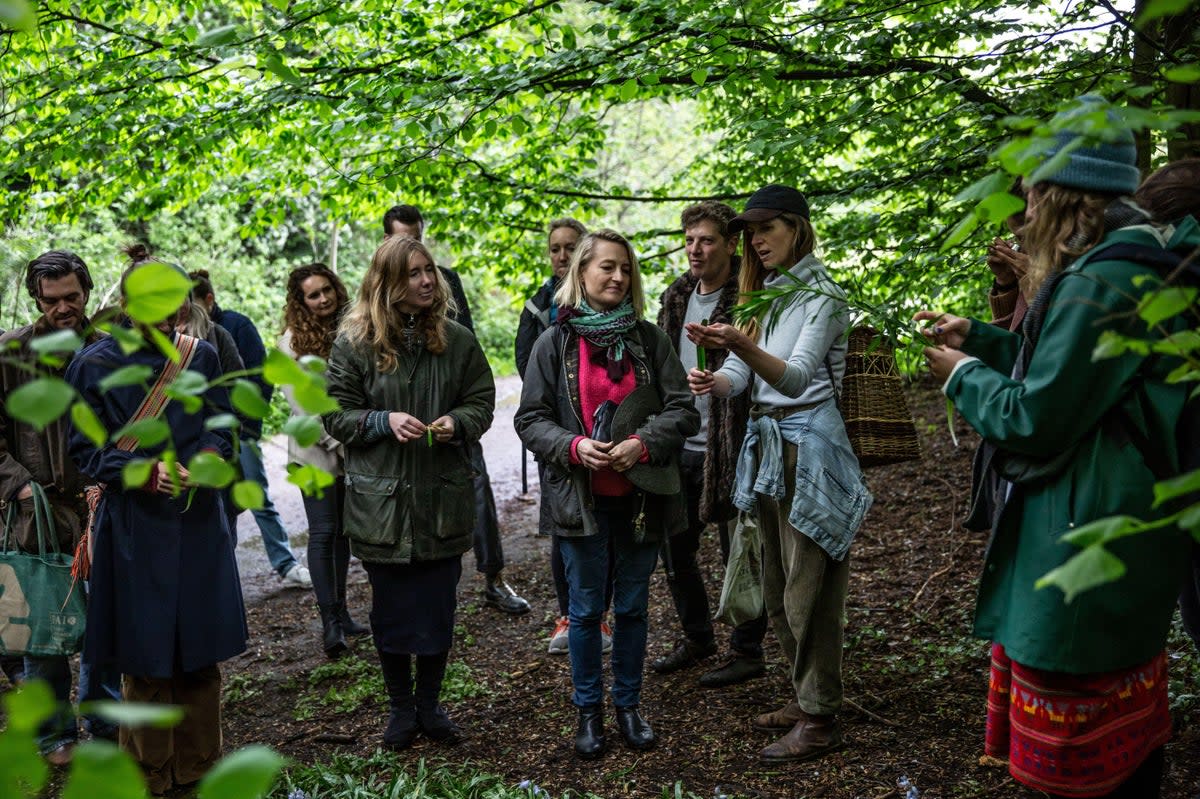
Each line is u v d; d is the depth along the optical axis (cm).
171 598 325
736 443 372
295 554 696
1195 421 201
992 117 426
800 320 330
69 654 353
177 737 346
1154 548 203
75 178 645
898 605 488
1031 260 217
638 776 345
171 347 134
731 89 516
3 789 92
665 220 1631
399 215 531
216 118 543
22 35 488
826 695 341
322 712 426
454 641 504
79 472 347
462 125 501
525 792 329
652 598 543
